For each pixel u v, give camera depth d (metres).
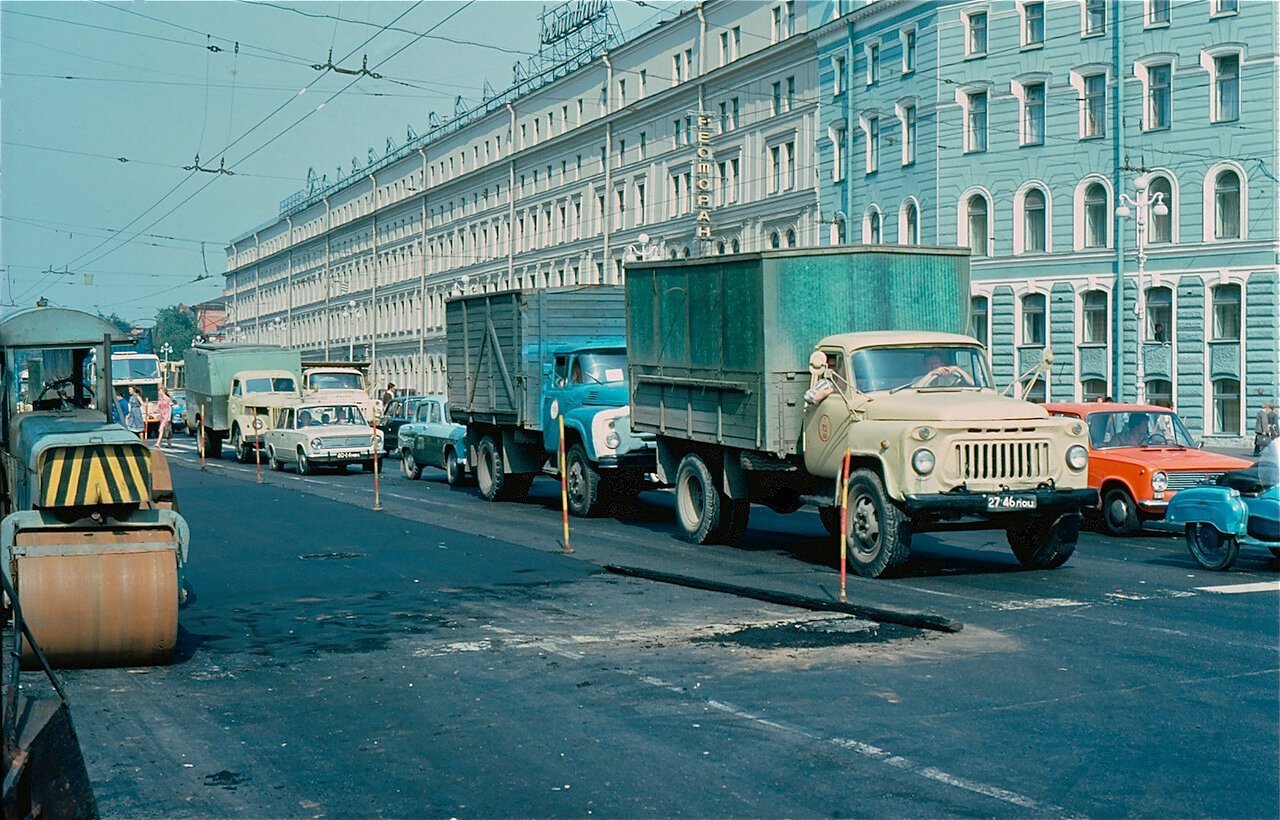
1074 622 10.97
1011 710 7.88
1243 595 12.51
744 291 16.11
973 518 13.95
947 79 47.03
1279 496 13.89
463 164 88.06
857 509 14.28
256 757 7.12
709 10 60.75
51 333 12.38
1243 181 39.66
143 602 9.37
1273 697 8.18
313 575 14.40
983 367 15.10
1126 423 19.80
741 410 16.27
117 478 9.38
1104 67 43.09
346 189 108.88
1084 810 6.02
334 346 111.38
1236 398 39.94
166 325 173.62
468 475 28.97
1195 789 6.31
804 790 6.36
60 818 4.37
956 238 47.16
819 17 53.84
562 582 13.78
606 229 69.31
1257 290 39.31
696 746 7.16
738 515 17.25
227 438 43.72
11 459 11.75
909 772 6.63
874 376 14.73
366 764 6.95
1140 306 41.97
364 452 34.62
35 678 9.20
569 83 73.69
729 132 59.66
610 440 20.89
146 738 7.54
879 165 50.47
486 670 9.28
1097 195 43.66
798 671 9.05
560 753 7.08
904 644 10.01
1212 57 40.38
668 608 11.97
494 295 24.03
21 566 9.22
